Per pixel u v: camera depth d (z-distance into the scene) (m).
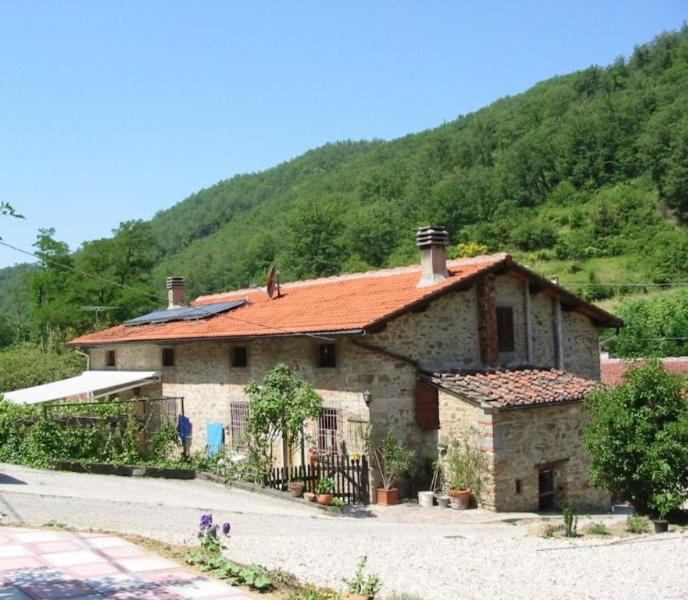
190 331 25.59
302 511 17.20
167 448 25.16
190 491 18.50
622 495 16.20
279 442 22.12
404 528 15.84
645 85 131.25
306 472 19.38
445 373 19.75
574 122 119.00
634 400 15.60
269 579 8.84
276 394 18.81
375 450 19.14
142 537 11.09
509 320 22.59
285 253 102.00
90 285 57.16
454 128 172.12
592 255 87.56
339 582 10.36
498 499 18.05
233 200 194.88
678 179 90.19
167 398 25.25
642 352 50.75
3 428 22.00
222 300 32.16
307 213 98.06
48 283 59.31
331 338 19.56
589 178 112.44
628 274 78.94
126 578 8.83
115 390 26.69
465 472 18.61
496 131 146.50
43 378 39.69
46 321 57.19
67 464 20.56
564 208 108.12
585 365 24.92
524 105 152.00
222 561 9.45
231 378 24.11
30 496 14.94
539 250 93.75
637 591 10.11
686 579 10.62
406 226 107.06
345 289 24.69
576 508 20.02
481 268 21.23
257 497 18.44
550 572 11.36
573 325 24.67
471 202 108.44
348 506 18.42
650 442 15.44
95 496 15.80
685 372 17.94
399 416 19.64
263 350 22.89
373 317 18.98
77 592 8.24
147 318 31.73
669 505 15.02
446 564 11.89
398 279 23.62
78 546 10.35
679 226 89.38
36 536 10.90
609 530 15.55
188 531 12.48
